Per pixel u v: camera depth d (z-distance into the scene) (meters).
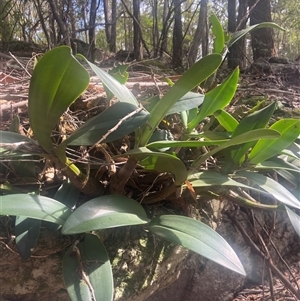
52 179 0.63
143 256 0.64
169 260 0.68
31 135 0.66
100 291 0.47
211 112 0.64
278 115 1.10
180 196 0.62
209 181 0.60
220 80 1.70
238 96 1.08
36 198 0.50
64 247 0.58
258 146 0.62
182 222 0.54
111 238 0.63
